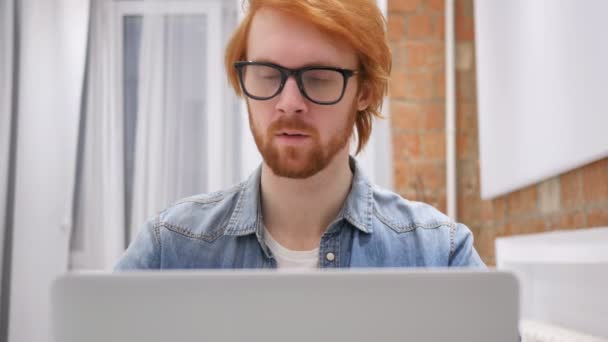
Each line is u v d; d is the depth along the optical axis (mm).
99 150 3037
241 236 1141
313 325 625
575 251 1698
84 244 3000
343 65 1025
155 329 621
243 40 1071
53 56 2982
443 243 1171
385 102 2926
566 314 1894
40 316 2873
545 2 1896
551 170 1863
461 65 3061
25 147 2936
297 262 1115
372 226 1152
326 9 995
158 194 3008
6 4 2953
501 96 2340
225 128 3066
